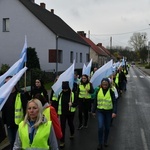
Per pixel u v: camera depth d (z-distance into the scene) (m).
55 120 5.45
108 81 7.85
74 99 8.21
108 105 7.77
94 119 11.75
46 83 24.98
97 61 61.12
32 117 4.02
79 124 10.06
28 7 29.58
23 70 5.27
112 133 9.51
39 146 3.94
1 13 30.56
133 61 137.00
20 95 6.52
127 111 13.69
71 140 8.62
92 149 7.73
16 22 30.17
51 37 29.22
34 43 29.67
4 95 4.89
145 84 30.77
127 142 8.46
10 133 6.71
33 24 29.64
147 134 9.41
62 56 31.08
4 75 6.65
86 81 10.02
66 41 32.59
